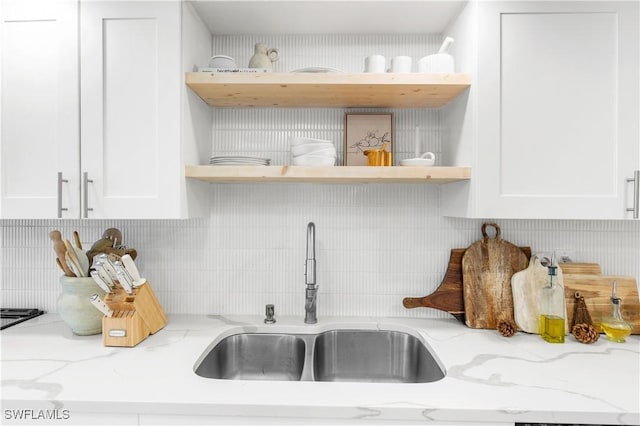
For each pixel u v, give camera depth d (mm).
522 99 1280
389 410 915
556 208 1273
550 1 1269
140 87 1298
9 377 1052
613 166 1271
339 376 1549
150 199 1296
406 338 1529
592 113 1272
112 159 1301
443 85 1323
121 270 1265
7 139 1315
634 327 1466
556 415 902
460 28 1417
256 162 1420
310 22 1531
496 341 1355
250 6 1401
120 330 1274
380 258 1630
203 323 1537
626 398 950
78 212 1304
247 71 1374
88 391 977
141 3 1293
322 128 1632
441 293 1573
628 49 1265
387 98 1492
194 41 1431
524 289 1486
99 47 1296
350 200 1626
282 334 1521
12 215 1312
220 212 1634
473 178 1291
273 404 929
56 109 1310
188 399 944
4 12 1310
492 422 921
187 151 1356
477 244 1558
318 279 1633
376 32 1612
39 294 1641
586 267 1525
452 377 1063
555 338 1336
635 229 1579
